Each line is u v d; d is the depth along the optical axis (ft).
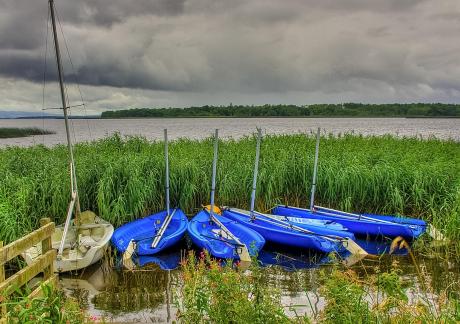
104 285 30.53
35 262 22.62
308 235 37.65
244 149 62.23
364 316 16.47
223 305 16.15
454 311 18.12
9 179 40.83
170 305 26.96
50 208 39.83
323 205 50.14
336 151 60.54
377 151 60.08
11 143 151.12
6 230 33.22
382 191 47.39
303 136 79.77
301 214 46.11
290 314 25.13
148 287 30.12
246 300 16.51
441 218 39.88
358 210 48.37
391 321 18.01
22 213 36.91
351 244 37.17
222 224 41.24
